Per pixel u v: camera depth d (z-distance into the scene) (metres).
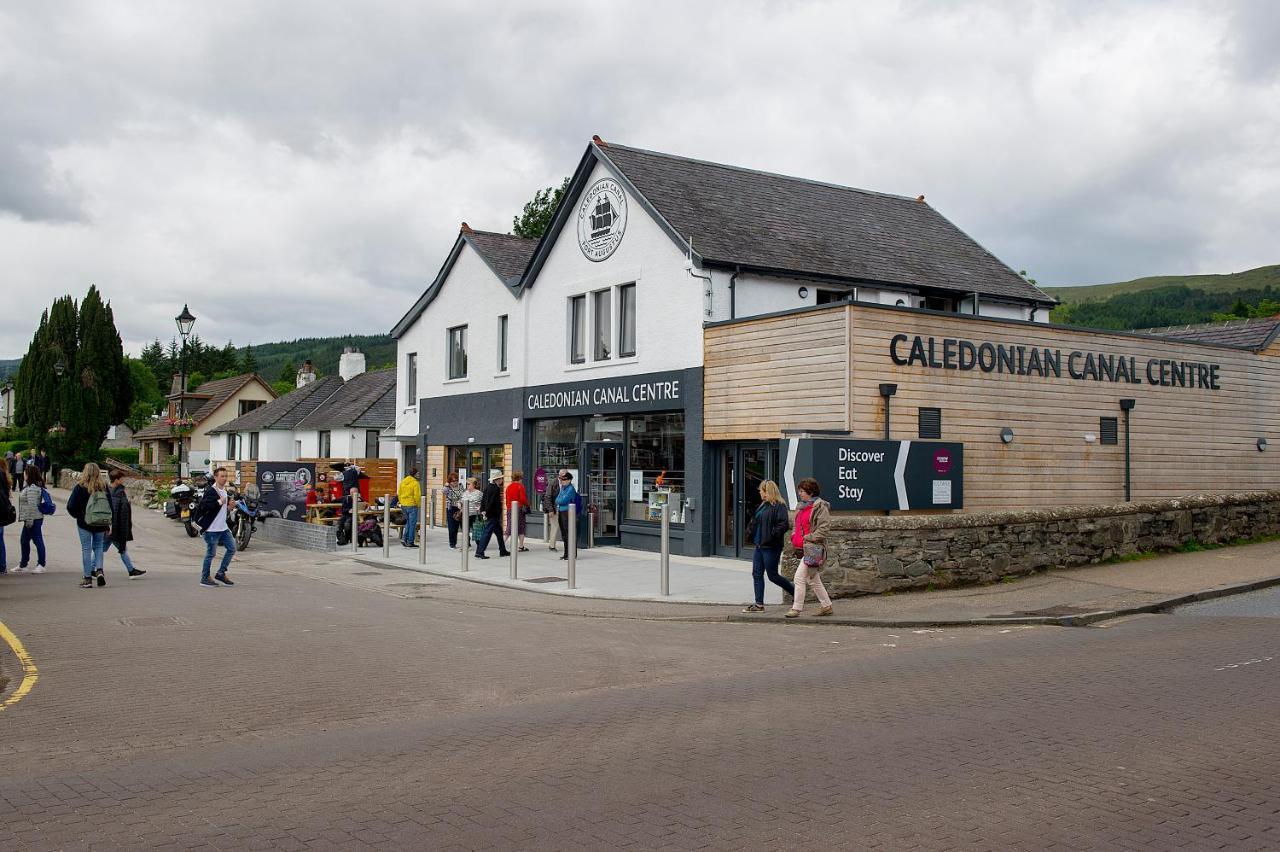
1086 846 5.11
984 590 15.04
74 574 18.47
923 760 6.63
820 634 12.52
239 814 5.70
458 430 29.72
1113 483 21.16
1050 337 20.31
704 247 21.12
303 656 10.93
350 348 51.78
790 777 6.30
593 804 5.82
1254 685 8.68
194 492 29.98
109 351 56.97
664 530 15.89
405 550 23.69
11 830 5.43
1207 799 5.80
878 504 16.91
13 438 69.88
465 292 29.69
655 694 9.00
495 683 9.62
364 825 5.50
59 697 8.95
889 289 23.11
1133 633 11.73
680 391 21.48
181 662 10.53
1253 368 24.02
